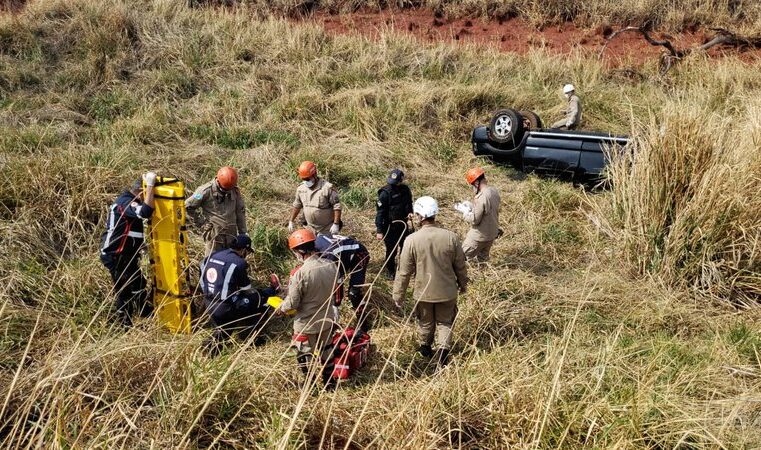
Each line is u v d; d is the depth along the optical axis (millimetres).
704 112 7277
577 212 8406
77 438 3277
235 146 10227
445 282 5164
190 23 13625
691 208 6590
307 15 16344
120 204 5664
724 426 3738
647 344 5375
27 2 13859
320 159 9617
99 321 5457
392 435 3951
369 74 12617
